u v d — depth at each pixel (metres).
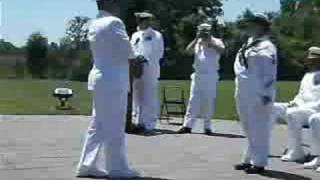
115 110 8.52
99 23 8.48
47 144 12.00
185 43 66.44
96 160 8.66
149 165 9.85
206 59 14.40
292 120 10.56
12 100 26.41
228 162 10.23
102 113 8.52
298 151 10.54
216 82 14.66
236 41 54.06
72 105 23.41
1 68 58.84
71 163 9.84
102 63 8.47
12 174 8.89
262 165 9.31
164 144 12.40
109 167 8.68
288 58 59.47
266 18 9.13
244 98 9.16
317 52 10.68
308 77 10.82
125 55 8.49
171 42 66.56
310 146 10.45
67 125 15.64
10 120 16.84
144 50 14.57
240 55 9.18
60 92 22.50
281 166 10.02
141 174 8.98
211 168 9.65
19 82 47.56
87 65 54.84
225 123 17.09
